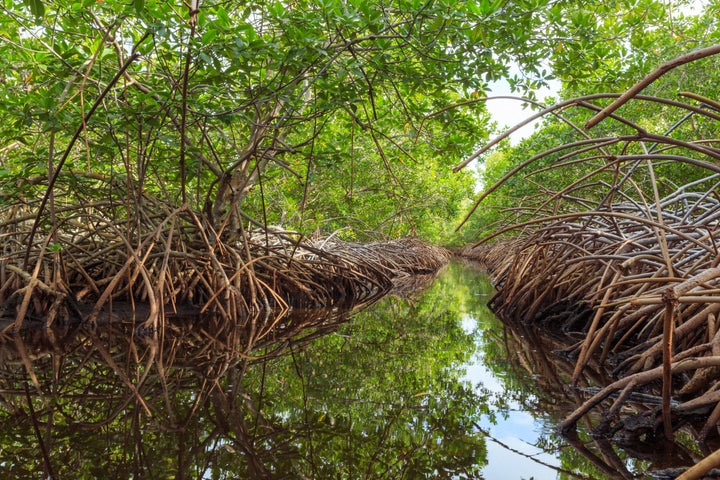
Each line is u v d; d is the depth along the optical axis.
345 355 4.50
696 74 8.97
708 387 2.71
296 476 2.09
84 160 6.06
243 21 5.08
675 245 4.41
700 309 3.33
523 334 5.56
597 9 6.19
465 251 29.59
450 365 4.11
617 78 6.67
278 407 3.02
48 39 5.33
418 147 8.22
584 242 5.44
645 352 3.33
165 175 6.94
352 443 2.47
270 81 5.06
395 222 17.25
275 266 7.33
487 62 5.46
